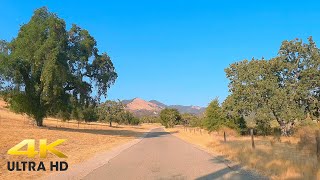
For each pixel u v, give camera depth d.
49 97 45.44
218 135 44.09
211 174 12.83
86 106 52.62
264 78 42.66
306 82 40.94
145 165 16.11
